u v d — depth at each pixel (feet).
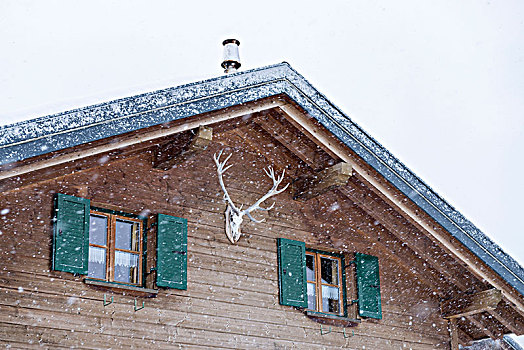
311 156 35.63
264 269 35.65
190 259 33.71
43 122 27.07
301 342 35.37
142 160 33.78
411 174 36.06
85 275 30.66
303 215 37.83
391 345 38.19
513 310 39.81
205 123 31.81
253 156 37.14
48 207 30.76
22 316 28.76
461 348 44.42
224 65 38.34
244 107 32.71
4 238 29.30
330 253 38.60
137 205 32.99
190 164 35.17
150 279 32.48
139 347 30.94
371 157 35.01
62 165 29.48
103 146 29.22
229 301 34.01
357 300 37.58
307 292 36.47
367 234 38.96
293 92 33.42
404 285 39.93
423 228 36.81
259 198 36.73
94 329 30.14
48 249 30.19
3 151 26.27
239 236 35.40
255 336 34.09
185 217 34.19
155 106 29.81
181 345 31.99
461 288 39.96
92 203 31.86
